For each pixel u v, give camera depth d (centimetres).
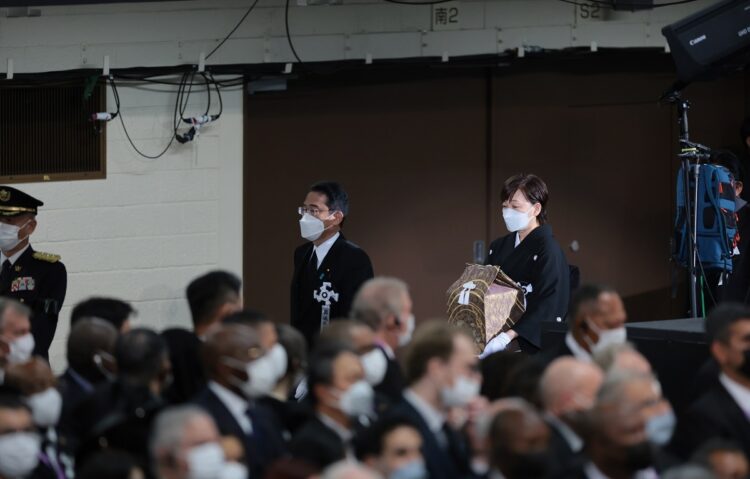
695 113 2597
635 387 1208
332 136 2555
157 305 2505
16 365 1353
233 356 1292
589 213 2602
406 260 2573
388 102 2564
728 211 2220
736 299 1869
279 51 2489
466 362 1265
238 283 1572
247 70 2480
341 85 2552
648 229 2612
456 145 2578
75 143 2481
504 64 2525
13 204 2122
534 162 2591
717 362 1418
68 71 2452
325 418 1282
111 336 1459
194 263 2514
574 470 1148
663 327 1667
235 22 2480
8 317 1545
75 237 2486
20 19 2456
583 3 2523
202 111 2498
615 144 2602
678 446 1387
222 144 2514
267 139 2538
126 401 1334
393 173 2569
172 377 1491
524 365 1370
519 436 1123
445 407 1273
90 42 2462
